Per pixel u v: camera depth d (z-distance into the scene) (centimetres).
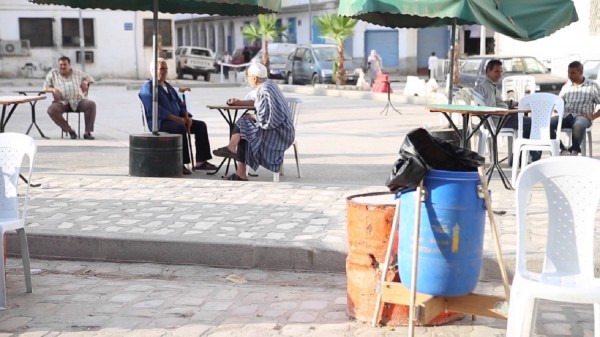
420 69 5369
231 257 809
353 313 644
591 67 2509
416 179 538
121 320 654
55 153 1520
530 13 1068
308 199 1031
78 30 4612
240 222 902
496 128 1141
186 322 648
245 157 1176
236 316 662
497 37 3409
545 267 563
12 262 838
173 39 4772
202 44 7525
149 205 996
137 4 1292
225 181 1171
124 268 812
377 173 1291
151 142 1208
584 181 556
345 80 3653
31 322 650
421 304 552
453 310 578
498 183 1164
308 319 650
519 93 1722
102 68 4656
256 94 1173
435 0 966
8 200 707
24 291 732
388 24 1298
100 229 870
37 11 4538
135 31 4672
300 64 3922
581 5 2978
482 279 748
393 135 1841
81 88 1762
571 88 1334
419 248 552
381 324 624
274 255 799
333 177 1248
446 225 542
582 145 1308
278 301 700
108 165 1366
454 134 1187
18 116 2241
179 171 1231
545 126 1174
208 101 2958
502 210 950
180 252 820
